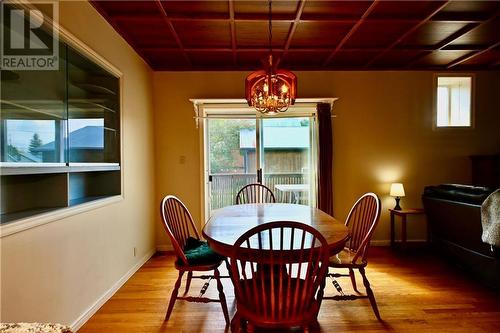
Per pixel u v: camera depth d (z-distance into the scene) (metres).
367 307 2.38
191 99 3.97
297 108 4.12
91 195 2.85
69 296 2.01
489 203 2.48
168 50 3.44
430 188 3.48
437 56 3.73
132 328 2.11
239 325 1.72
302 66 4.04
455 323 2.15
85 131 2.57
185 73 4.04
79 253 2.14
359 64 4.00
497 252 2.44
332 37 3.18
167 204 2.35
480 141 4.21
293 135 4.23
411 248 3.94
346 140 4.13
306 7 2.58
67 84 2.25
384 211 4.15
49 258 1.81
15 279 1.54
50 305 1.81
